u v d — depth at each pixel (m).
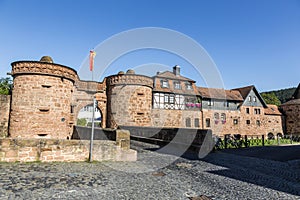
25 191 4.31
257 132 33.34
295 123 36.41
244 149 13.62
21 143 6.71
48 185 4.73
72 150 7.31
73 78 16.42
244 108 32.66
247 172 6.83
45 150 6.96
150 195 4.45
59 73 15.09
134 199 4.19
